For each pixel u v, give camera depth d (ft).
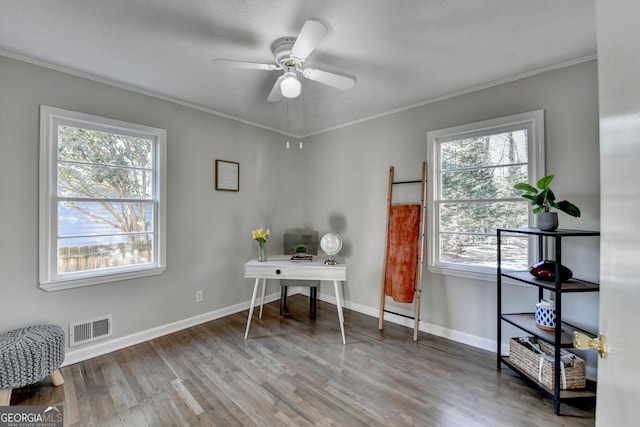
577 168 6.88
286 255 11.07
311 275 8.97
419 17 5.40
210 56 6.73
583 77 6.80
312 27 4.69
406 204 9.98
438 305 9.27
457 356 7.89
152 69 7.36
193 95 9.05
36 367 5.92
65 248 7.42
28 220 6.82
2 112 6.48
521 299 7.80
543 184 6.32
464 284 8.73
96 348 7.80
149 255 8.96
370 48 6.46
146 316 8.79
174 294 9.43
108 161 8.16
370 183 11.06
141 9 5.12
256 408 5.76
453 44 6.31
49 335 6.33
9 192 6.59
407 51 6.59
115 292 8.19
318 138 12.92
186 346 8.39
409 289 9.37
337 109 10.30
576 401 5.86
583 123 6.80
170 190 9.32
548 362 6.04
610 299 2.06
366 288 11.20
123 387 6.42
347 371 7.11
